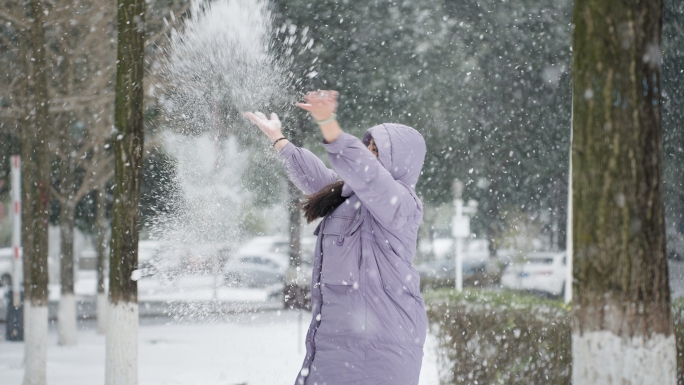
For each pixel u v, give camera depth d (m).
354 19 16.92
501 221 22.38
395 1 17.19
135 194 6.95
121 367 6.81
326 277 3.38
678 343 6.68
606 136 4.48
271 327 15.11
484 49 17.78
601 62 4.52
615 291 4.41
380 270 3.32
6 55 13.32
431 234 31.86
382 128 3.47
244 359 10.72
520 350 6.93
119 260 6.89
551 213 22.91
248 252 22.58
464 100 18.02
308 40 16.14
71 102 13.30
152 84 8.60
